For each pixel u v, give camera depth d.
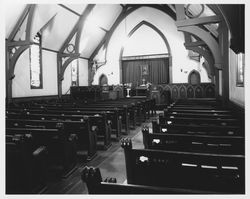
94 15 15.21
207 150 2.54
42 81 13.23
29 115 5.55
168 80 17.89
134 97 15.16
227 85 6.44
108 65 18.75
